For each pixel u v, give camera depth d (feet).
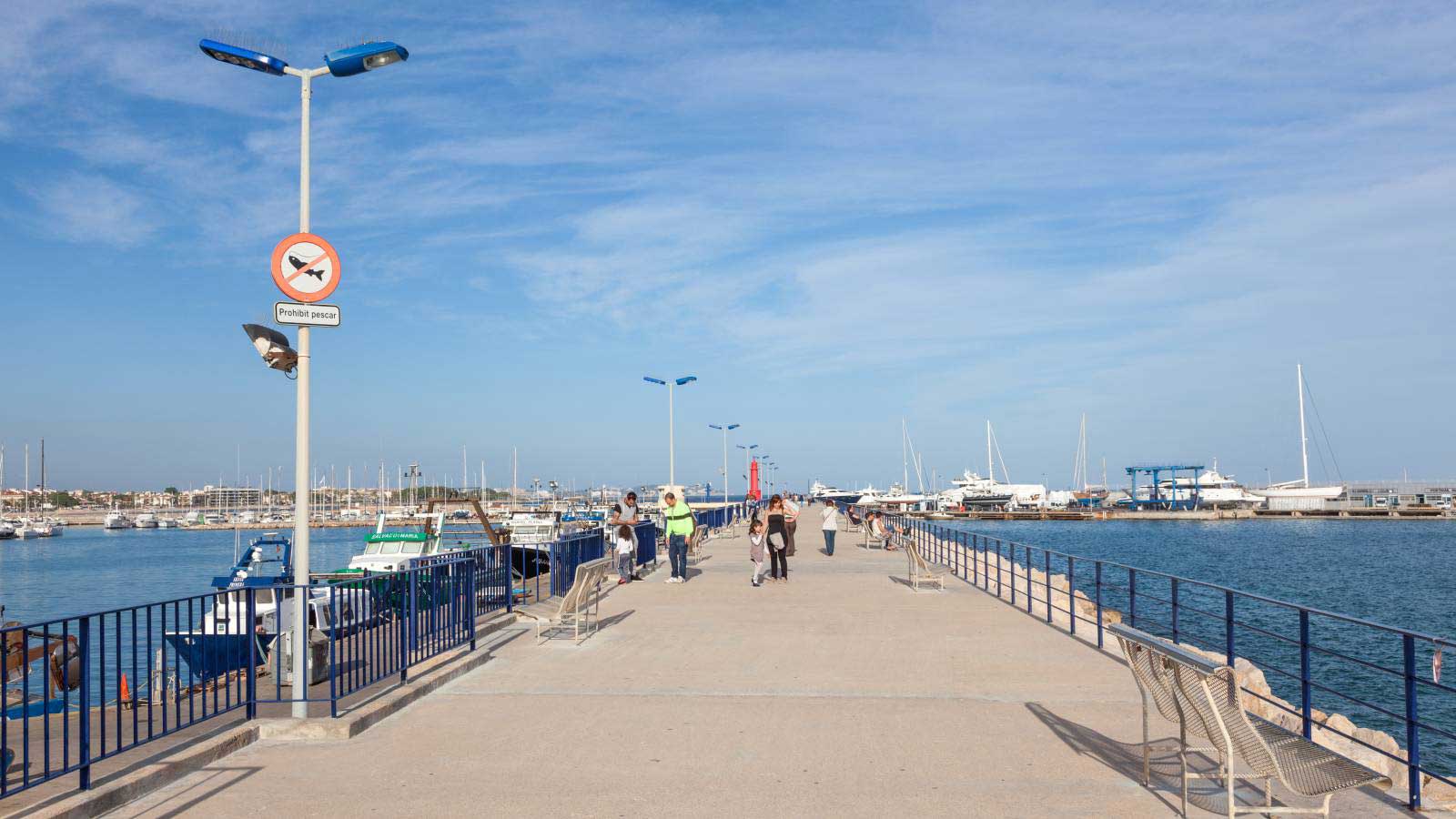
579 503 452.35
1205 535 389.19
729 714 32.04
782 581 78.23
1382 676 91.15
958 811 22.41
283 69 32.76
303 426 31.73
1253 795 23.29
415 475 211.20
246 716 30.40
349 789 24.38
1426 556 266.57
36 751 28.35
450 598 42.42
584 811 22.56
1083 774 25.25
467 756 27.27
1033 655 43.09
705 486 363.76
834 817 22.03
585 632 50.65
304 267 32.01
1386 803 22.91
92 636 104.06
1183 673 21.68
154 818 22.31
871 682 37.35
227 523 596.29
